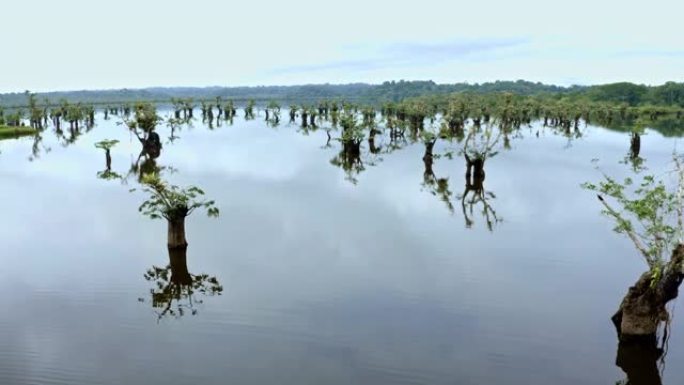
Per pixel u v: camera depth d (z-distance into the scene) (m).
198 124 169.12
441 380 20.08
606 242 37.91
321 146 102.75
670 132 129.75
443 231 41.03
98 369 20.88
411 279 30.69
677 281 21.98
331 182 63.38
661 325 24.69
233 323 25.08
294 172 71.19
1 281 30.88
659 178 61.28
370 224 43.28
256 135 127.94
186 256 35.16
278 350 22.45
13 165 79.00
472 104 164.75
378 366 21.11
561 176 66.06
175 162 81.56
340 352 22.25
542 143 105.38
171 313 26.20
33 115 148.38
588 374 20.64
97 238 39.50
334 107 169.75
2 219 45.31
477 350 22.44
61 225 43.28
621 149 94.50
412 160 82.06
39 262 34.12
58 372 20.58
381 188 59.31
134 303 27.55
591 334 23.91
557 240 38.47
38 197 54.81
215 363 21.39
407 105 161.50
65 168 76.06
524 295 28.28
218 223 43.81
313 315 25.88
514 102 161.25
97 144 76.88
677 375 20.56
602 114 181.50
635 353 22.19
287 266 33.06
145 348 22.62
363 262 33.72
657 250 22.38
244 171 72.19
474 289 29.19
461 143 107.19
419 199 53.25
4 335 23.86
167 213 35.53
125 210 48.56
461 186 60.38
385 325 24.80
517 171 70.38
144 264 33.69
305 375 20.45
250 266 33.12
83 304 27.45
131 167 76.62
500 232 40.66
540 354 22.12
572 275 31.31
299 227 42.47
